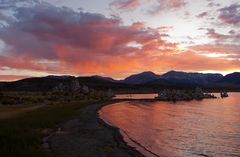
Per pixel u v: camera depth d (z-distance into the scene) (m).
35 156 24.30
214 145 39.84
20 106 102.44
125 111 103.94
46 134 41.88
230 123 69.44
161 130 54.81
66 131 47.03
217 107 134.25
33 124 49.69
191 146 38.75
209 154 34.06
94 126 54.09
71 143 35.34
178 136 47.53
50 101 143.12
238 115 93.19
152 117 82.81
